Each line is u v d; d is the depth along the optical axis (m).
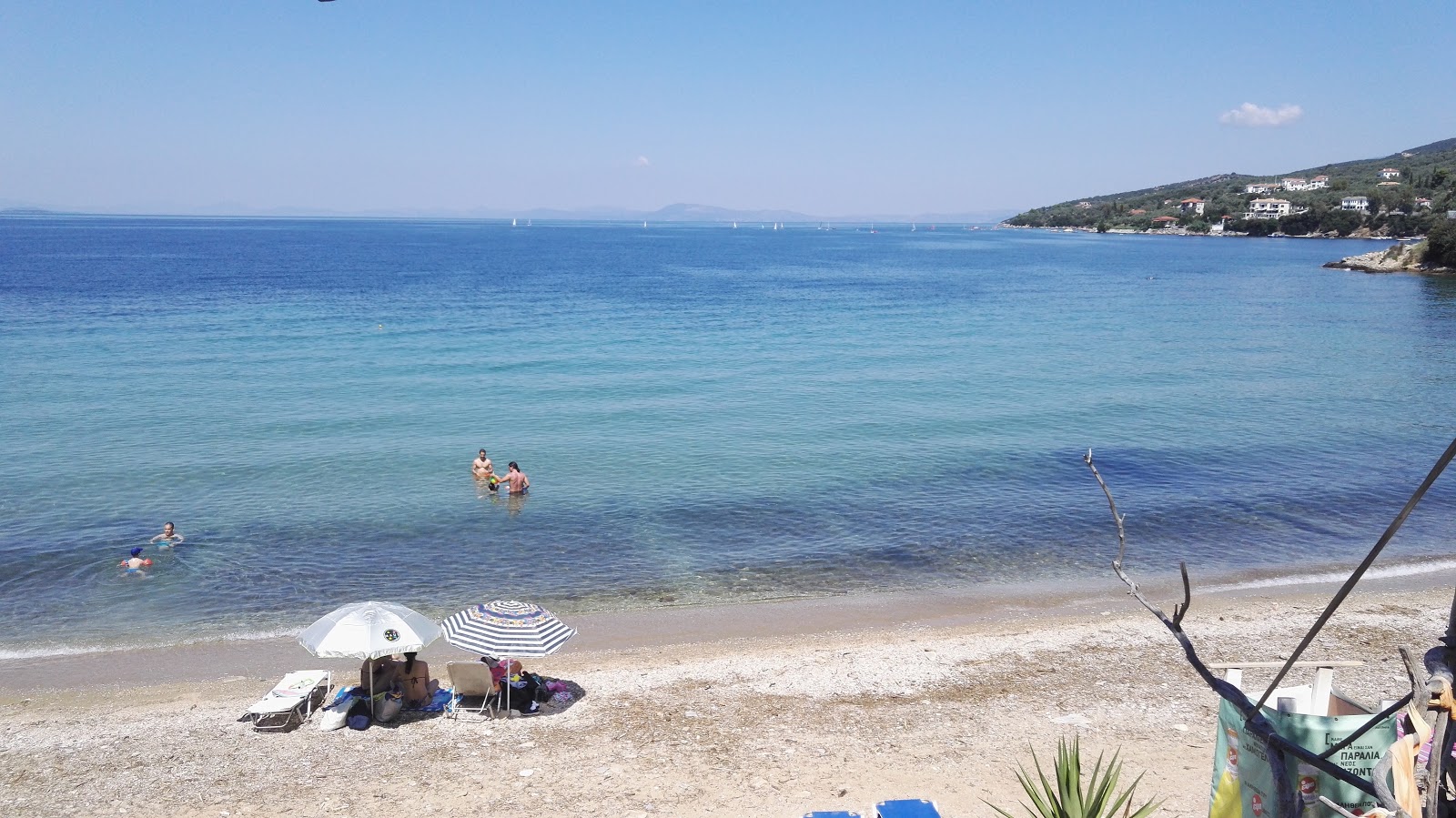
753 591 16.73
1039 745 11.27
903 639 14.72
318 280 84.62
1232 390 35.97
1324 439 27.86
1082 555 18.44
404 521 20.34
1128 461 25.20
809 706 12.38
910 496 22.08
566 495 22.22
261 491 22.42
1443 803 4.75
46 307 59.50
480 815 9.83
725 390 35.28
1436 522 20.23
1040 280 96.94
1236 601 16.17
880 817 9.03
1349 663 8.20
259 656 14.20
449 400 32.97
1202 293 80.69
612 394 34.41
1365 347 48.09
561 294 75.44
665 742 11.40
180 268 98.69
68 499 21.67
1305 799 5.46
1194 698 12.52
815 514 20.81
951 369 40.72
